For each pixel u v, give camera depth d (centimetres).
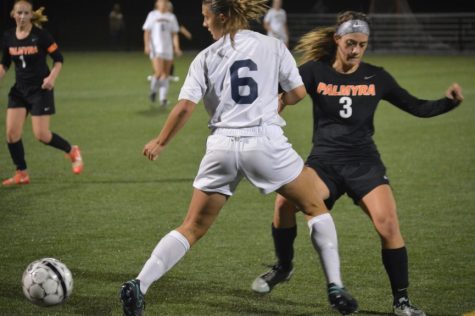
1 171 2589
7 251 1678
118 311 1317
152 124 3666
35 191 2277
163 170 2600
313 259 1625
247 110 1195
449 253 1650
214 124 1219
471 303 1348
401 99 1365
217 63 1200
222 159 1193
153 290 1429
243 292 1417
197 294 1406
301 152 2961
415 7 10169
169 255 1202
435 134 3288
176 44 4397
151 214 2012
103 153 2916
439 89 4888
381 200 1287
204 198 1217
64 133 3388
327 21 9350
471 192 2230
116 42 9131
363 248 1698
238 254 1659
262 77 1206
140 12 10381
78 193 2252
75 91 5031
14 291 1420
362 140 1348
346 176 1324
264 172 1197
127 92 4975
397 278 1277
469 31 8544
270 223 1923
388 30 8731
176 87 5303
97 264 1588
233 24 1205
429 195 2198
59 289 1221
